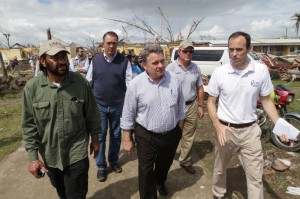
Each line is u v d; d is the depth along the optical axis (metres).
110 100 3.71
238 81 2.66
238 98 2.70
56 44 2.25
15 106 9.61
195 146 5.04
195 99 3.82
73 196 2.62
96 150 2.78
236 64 2.62
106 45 3.55
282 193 3.49
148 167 2.92
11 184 3.92
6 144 5.51
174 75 2.89
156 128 2.81
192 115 3.77
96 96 3.73
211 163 4.32
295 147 4.59
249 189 2.81
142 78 2.77
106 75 3.62
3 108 9.30
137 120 2.90
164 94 2.77
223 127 2.75
